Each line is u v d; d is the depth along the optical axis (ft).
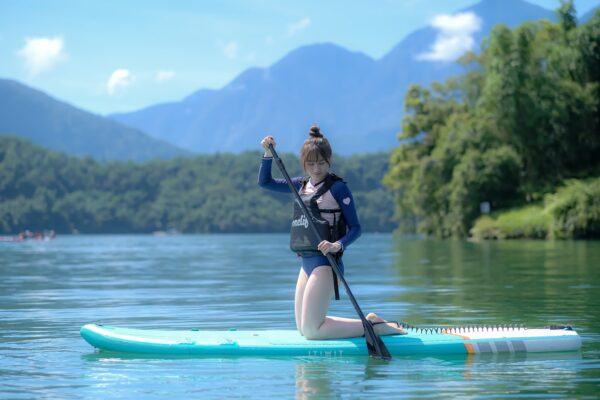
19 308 40.57
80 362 23.52
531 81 182.19
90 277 67.26
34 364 23.25
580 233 153.38
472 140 201.46
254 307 40.27
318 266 24.94
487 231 177.17
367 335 24.12
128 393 19.25
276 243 243.81
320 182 25.31
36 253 142.61
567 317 34.50
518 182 190.60
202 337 25.48
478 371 21.88
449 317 34.88
